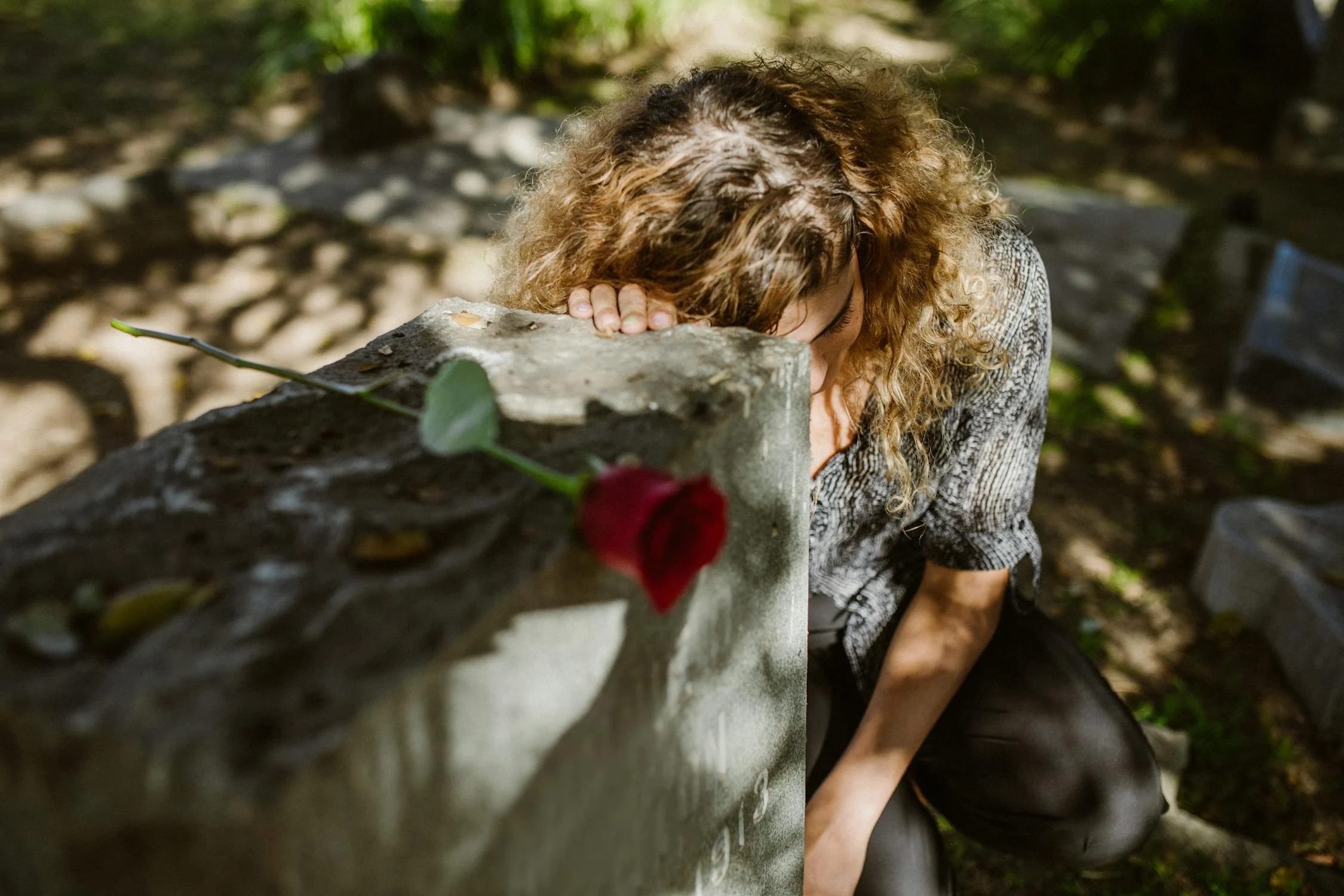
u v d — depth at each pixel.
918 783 1.51
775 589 1.00
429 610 0.62
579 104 5.74
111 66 5.95
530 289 1.16
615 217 1.03
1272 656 2.30
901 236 1.12
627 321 0.96
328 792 0.52
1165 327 3.88
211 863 0.51
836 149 1.06
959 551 1.31
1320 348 3.41
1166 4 6.51
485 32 5.93
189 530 0.68
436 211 4.35
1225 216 4.99
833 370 1.18
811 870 1.31
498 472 0.75
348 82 4.76
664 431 0.79
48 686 0.54
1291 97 5.96
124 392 3.12
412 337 0.96
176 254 3.93
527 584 0.65
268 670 0.56
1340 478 3.04
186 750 0.50
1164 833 1.82
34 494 2.68
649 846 0.88
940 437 1.28
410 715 0.57
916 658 1.34
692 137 1.02
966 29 7.80
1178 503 2.91
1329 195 5.37
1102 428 3.23
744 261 0.96
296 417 0.83
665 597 0.60
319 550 0.67
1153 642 2.38
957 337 1.20
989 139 5.93
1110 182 5.41
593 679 0.73
